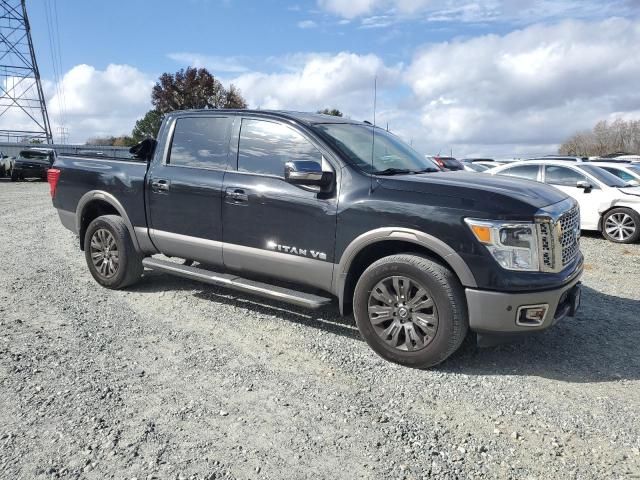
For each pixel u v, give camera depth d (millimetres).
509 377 3822
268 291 4504
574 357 4207
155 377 3729
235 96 48375
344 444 2938
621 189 10344
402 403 3416
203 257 5055
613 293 6246
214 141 5027
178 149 5293
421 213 3803
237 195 4680
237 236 4738
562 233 3818
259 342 4418
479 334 3773
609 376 3871
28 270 6730
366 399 3459
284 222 4430
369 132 5102
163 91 47031
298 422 3158
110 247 5789
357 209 4055
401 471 2705
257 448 2881
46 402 3318
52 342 4320
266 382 3680
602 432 3107
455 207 3723
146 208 5418
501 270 3596
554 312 3736
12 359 3943
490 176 4523
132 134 50781
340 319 5012
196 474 2639
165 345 4328
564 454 2885
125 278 5723
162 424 3102
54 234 9758
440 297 3715
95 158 6086
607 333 4777
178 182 5117
